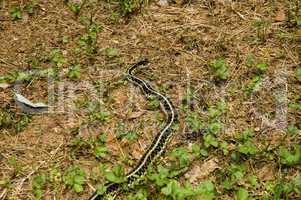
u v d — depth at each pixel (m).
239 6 10.68
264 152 7.72
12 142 8.27
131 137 8.20
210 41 9.98
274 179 7.43
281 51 9.62
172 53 9.84
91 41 10.12
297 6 10.20
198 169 7.67
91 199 7.18
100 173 7.63
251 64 9.33
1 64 9.80
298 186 7.07
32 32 10.54
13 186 7.58
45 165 7.88
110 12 10.89
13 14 10.80
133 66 9.41
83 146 8.11
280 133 8.15
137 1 10.84
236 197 7.07
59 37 10.39
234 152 7.73
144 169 7.61
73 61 9.81
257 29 10.09
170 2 10.97
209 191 6.97
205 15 10.60
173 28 10.38
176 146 8.12
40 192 7.36
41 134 8.39
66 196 7.43
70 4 11.14
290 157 7.41
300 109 8.45
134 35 10.32
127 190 7.40
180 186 7.47
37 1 11.27
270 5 10.60
